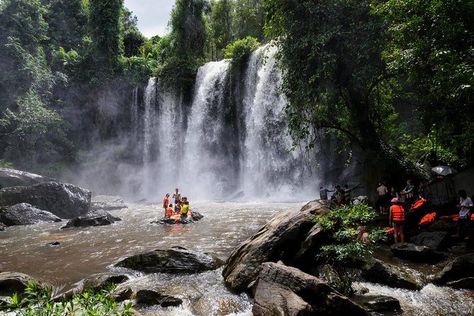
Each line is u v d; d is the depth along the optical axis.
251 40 31.78
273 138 28.44
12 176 22.97
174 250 9.40
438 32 9.39
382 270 7.79
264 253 8.10
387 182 15.06
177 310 6.81
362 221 8.19
